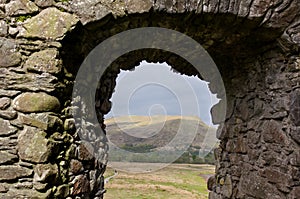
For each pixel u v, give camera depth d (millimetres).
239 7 2117
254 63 2803
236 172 3223
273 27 2215
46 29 1867
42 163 1767
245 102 3080
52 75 1852
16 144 1761
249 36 2412
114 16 2002
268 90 2654
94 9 1955
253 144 2898
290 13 2160
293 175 2307
